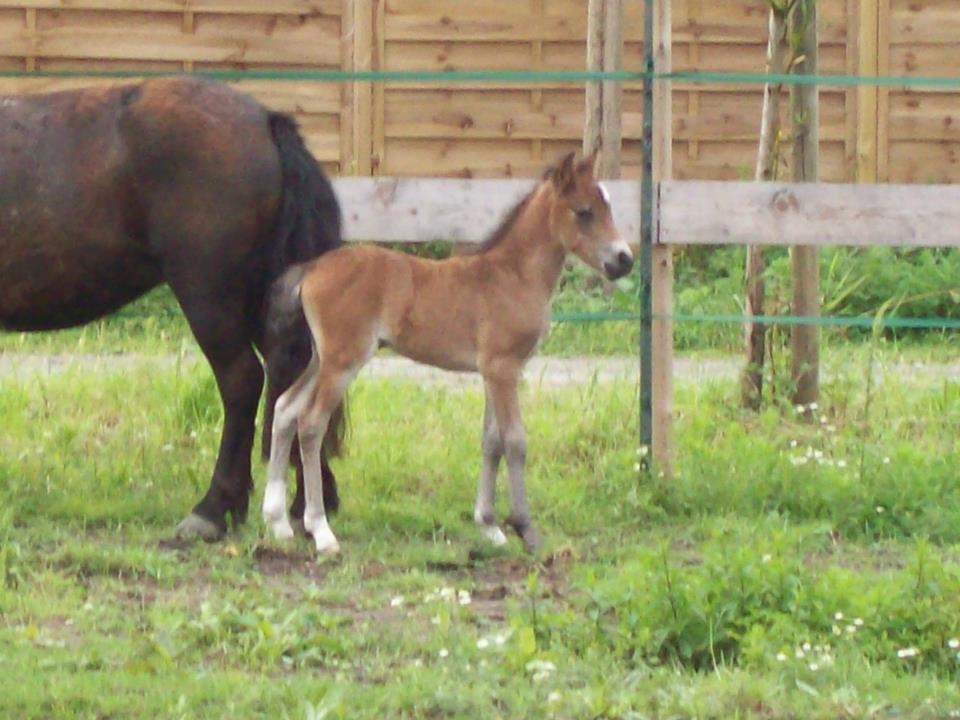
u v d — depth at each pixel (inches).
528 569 343.6
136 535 364.2
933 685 264.5
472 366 356.2
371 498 400.2
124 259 365.4
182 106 358.0
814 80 405.7
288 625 289.9
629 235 406.9
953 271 673.0
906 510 390.3
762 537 347.3
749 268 498.6
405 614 309.4
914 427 474.0
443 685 261.7
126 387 490.3
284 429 355.3
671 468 409.1
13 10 689.6
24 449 434.6
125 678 263.0
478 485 382.3
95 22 695.7
